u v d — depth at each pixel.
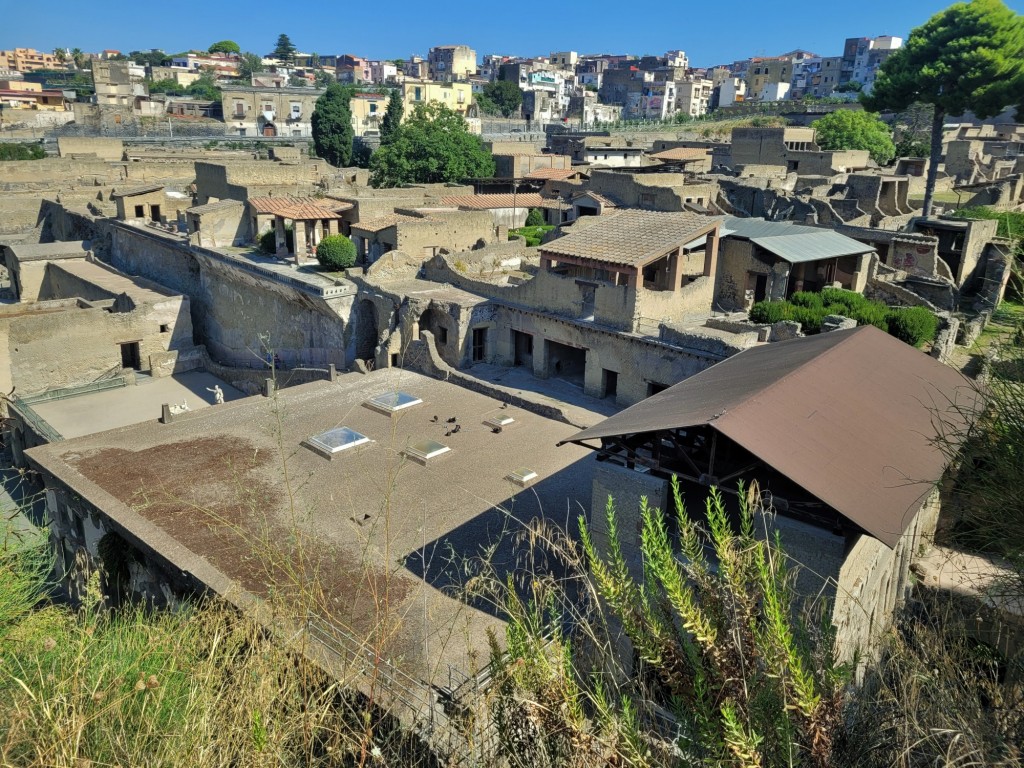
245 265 43.00
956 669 7.55
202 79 163.38
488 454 24.25
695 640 6.77
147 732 6.65
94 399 41.66
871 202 55.97
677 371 28.23
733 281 39.91
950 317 33.75
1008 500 8.56
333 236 43.22
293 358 42.53
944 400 16.48
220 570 17.33
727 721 5.64
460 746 8.82
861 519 11.48
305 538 18.66
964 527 17.42
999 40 50.47
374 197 52.03
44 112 111.00
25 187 70.12
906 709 6.49
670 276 32.09
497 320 35.28
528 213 60.22
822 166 70.88
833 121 83.56
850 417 14.35
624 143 92.00
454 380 31.11
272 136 120.69
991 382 9.45
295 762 7.07
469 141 76.44
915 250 41.81
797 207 53.22
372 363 38.50
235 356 47.28
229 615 8.83
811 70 195.00
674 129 126.69
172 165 75.69
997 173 68.25
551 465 23.53
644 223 33.47
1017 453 8.49
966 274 41.75
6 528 9.82
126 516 19.77
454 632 14.73
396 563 17.72
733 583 6.76
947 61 51.88
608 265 30.31
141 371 45.38
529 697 6.56
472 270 42.06
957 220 45.00
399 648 14.09
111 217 61.25
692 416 13.62
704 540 13.18
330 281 39.16
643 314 30.09
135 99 126.06
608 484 14.42
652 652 6.74
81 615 8.87
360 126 136.88
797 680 5.88
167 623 9.06
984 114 52.19
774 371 16.33
